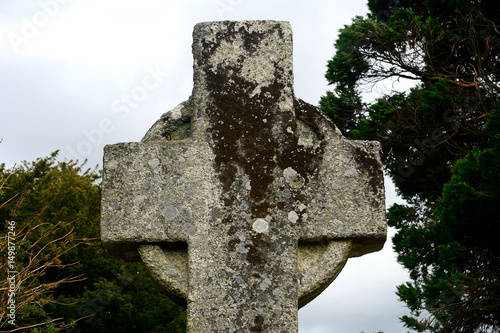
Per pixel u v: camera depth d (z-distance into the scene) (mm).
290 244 4035
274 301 3922
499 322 11008
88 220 13391
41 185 13555
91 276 13141
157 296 13578
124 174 4141
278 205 4102
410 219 12539
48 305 11906
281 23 4457
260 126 4254
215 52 4387
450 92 12242
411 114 12742
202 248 4000
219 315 3879
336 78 14164
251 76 4352
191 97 4355
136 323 13125
